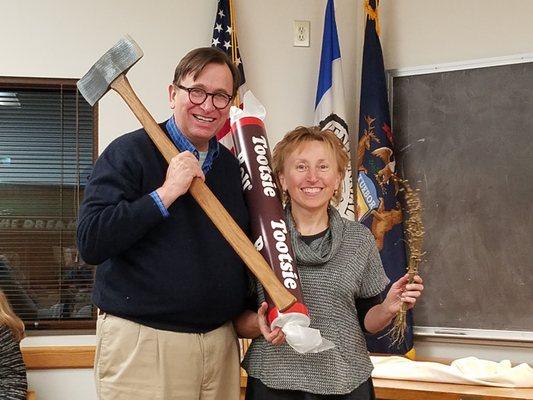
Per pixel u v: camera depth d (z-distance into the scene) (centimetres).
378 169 328
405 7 341
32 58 323
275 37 345
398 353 315
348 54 353
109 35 329
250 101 194
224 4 331
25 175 327
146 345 171
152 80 331
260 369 181
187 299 171
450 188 326
